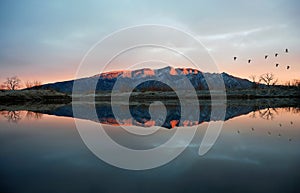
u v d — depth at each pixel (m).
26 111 26.39
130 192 4.18
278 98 59.56
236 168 5.38
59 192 4.22
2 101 54.00
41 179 4.83
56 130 11.84
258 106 30.75
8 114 22.31
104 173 5.18
